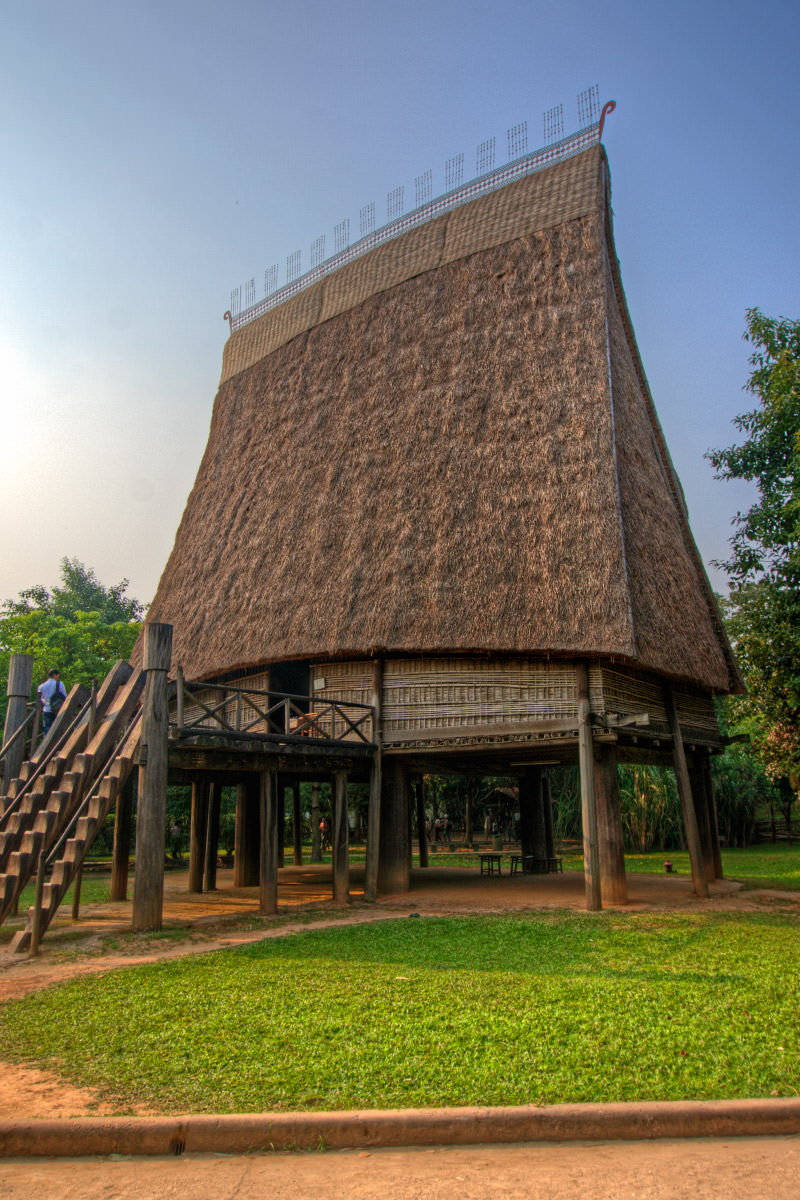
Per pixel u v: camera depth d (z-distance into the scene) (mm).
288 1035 5789
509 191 17641
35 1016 6473
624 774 30328
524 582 13234
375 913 12281
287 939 9570
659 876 19328
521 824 20156
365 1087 4828
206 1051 5492
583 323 14992
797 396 15016
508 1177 3930
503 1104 4574
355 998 6777
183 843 26703
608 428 13719
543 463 14078
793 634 14586
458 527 14312
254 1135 4301
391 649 13797
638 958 8477
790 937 9875
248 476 19453
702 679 14984
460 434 15320
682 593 15359
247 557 17578
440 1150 4270
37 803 11312
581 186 16406
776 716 15961
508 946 9148
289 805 34469
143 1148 4277
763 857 26016
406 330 17594
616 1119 4426
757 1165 4047
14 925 11070
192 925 10961
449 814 38875
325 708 15047
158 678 10719
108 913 12672
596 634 12297
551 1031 5820
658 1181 3877
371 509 15578
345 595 14742
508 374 15414
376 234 20281
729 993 6934
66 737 13648
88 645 32562
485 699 13750
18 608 46094
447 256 17875
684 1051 5422
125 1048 5602
